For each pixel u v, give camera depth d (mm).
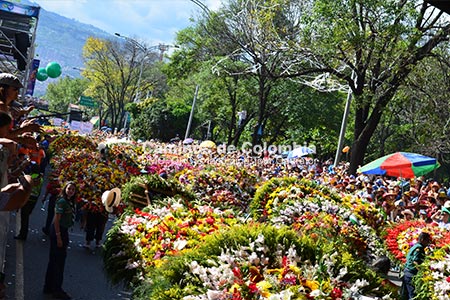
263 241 6570
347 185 23891
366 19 24125
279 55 29375
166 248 8594
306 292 5980
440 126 29359
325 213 14508
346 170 28891
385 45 24219
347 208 15859
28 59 27047
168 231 8898
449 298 10633
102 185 14789
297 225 13570
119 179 15500
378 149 58969
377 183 24438
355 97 26297
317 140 57281
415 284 11320
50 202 14586
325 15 23812
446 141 32844
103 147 18797
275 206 15320
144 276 8320
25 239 13781
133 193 12672
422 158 20500
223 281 6172
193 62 52688
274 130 57062
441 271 11109
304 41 25891
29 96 36688
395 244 15242
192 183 19609
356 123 27625
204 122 59875
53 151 27812
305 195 15898
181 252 7102
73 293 10406
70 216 10289
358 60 25797
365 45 23953
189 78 62250
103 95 91625
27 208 13625
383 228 16469
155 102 64500
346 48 24969
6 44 28859
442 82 28594
